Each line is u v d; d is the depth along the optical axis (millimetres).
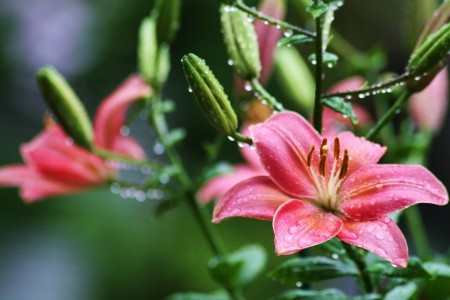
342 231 1225
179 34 4727
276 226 1207
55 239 3971
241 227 3621
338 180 1253
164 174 1469
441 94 1512
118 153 1540
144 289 3650
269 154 1251
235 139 1282
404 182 1237
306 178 1255
